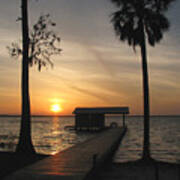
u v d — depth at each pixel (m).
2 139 29.28
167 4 15.61
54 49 18.89
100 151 16.11
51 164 11.70
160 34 15.99
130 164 15.29
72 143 35.00
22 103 17.66
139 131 64.44
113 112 53.62
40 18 18.50
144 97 16.28
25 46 17.83
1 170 11.80
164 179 11.88
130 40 16.48
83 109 56.53
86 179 9.65
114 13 16.56
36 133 57.59
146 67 16.25
